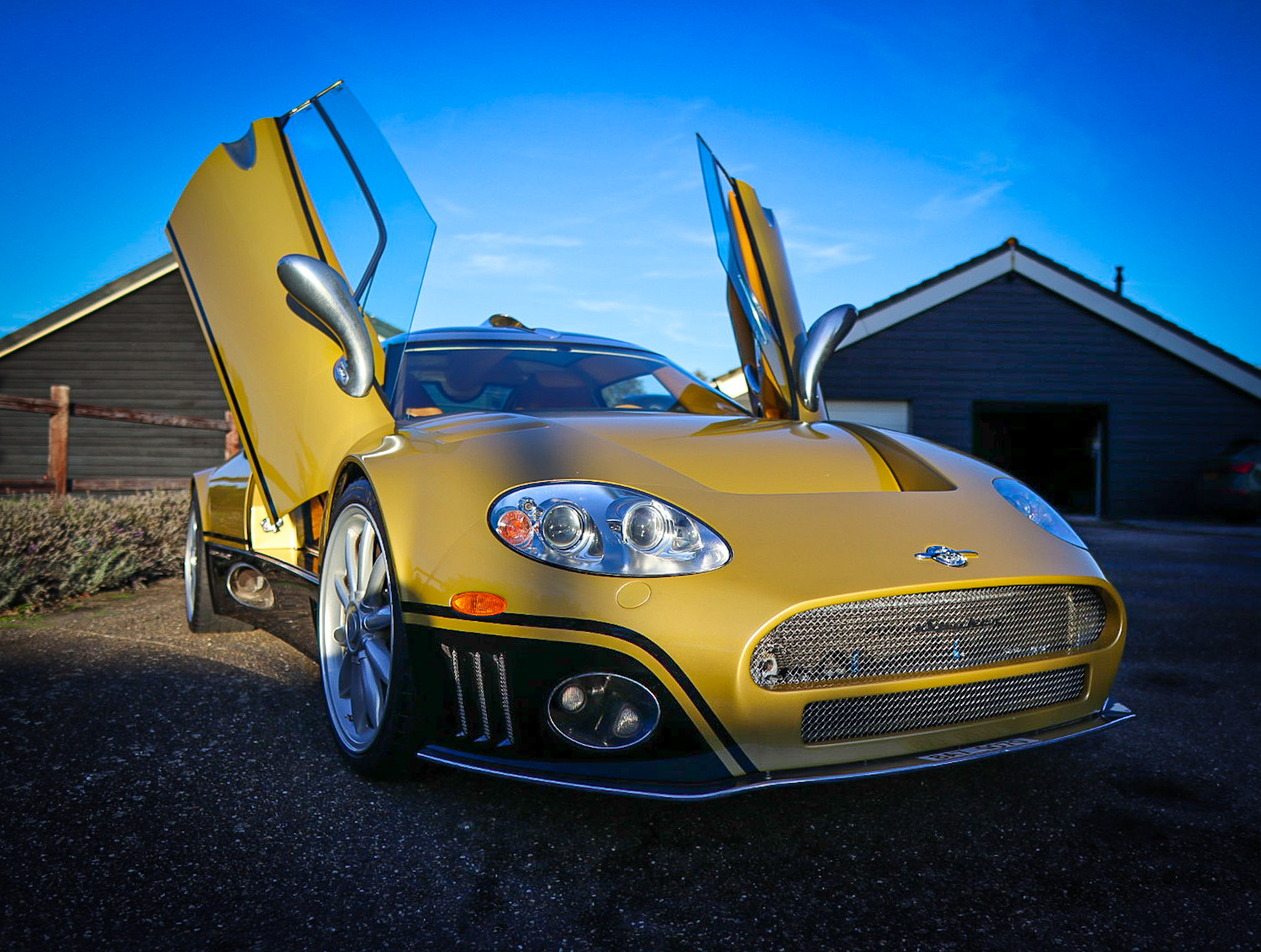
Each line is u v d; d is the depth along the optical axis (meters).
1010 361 13.52
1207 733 2.24
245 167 2.62
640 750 1.54
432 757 1.68
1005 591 1.71
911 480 1.93
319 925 1.29
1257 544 8.06
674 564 1.56
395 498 1.80
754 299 2.93
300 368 2.40
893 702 1.62
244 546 2.80
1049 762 2.02
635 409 2.66
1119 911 1.35
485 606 1.59
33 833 1.57
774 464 1.91
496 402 2.66
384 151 2.45
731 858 1.53
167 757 1.96
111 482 6.69
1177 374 13.69
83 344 14.62
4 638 3.15
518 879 1.44
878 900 1.39
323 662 2.11
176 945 1.23
